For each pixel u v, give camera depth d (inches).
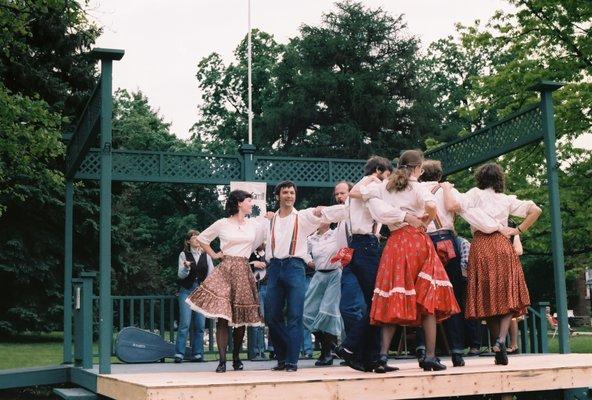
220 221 252.8
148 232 1541.6
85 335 293.6
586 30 681.0
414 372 220.8
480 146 378.3
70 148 386.3
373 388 208.1
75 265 823.7
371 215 224.7
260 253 358.3
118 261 866.1
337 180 449.4
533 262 1087.0
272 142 1444.4
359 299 244.4
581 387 246.5
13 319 787.4
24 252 777.6
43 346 737.0
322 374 221.9
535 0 677.9
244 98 1668.3
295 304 238.1
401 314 211.3
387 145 1357.0
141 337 336.8
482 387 223.0
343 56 1425.9
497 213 245.8
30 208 776.3
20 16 489.4
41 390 416.2
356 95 1352.1
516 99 701.3
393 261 216.4
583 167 654.5
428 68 1619.1
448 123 1491.1
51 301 804.6
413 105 1389.0
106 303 253.4
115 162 410.3
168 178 418.6
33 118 471.8
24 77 755.4
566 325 319.3
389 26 1465.3
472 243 249.3
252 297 251.0
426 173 262.1
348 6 1487.5
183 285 345.4
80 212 827.4
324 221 239.5
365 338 227.1
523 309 242.2
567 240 678.5
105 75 261.1
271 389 197.2
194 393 189.5
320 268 292.5
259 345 360.5
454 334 244.2
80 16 517.7
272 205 1344.7
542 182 684.1
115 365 317.4
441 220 255.3
